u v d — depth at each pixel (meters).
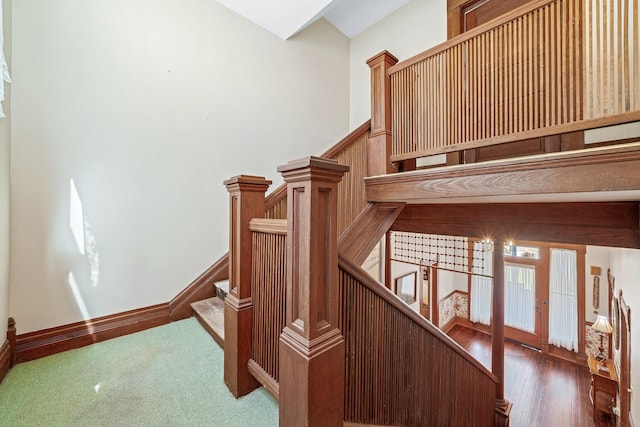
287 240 1.06
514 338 5.70
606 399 3.63
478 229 2.57
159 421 1.18
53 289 1.74
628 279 2.87
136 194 2.07
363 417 1.25
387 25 3.55
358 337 1.22
